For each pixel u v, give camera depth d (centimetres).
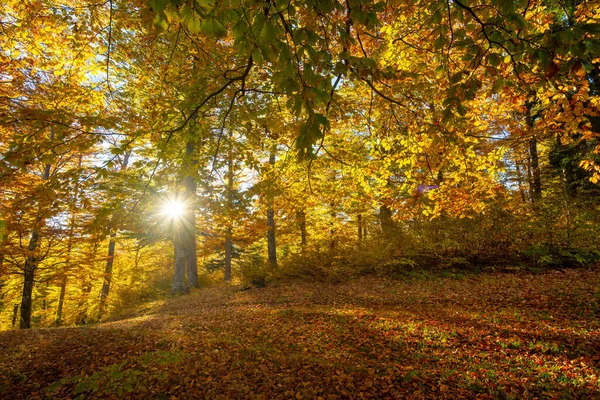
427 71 432
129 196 455
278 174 563
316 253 1505
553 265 1079
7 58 553
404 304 931
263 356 567
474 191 559
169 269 2169
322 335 698
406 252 1288
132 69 664
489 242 1241
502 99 478
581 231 1091
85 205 400
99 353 589
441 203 575
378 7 220
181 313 1076
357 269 1362
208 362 529
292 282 1402
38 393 462
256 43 192
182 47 539
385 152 593
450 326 692
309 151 216
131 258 2134
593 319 641
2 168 327
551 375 464
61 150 356
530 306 770
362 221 1669
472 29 274
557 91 340
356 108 554
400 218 623
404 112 478
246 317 905
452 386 461
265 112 490
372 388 461
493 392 439
